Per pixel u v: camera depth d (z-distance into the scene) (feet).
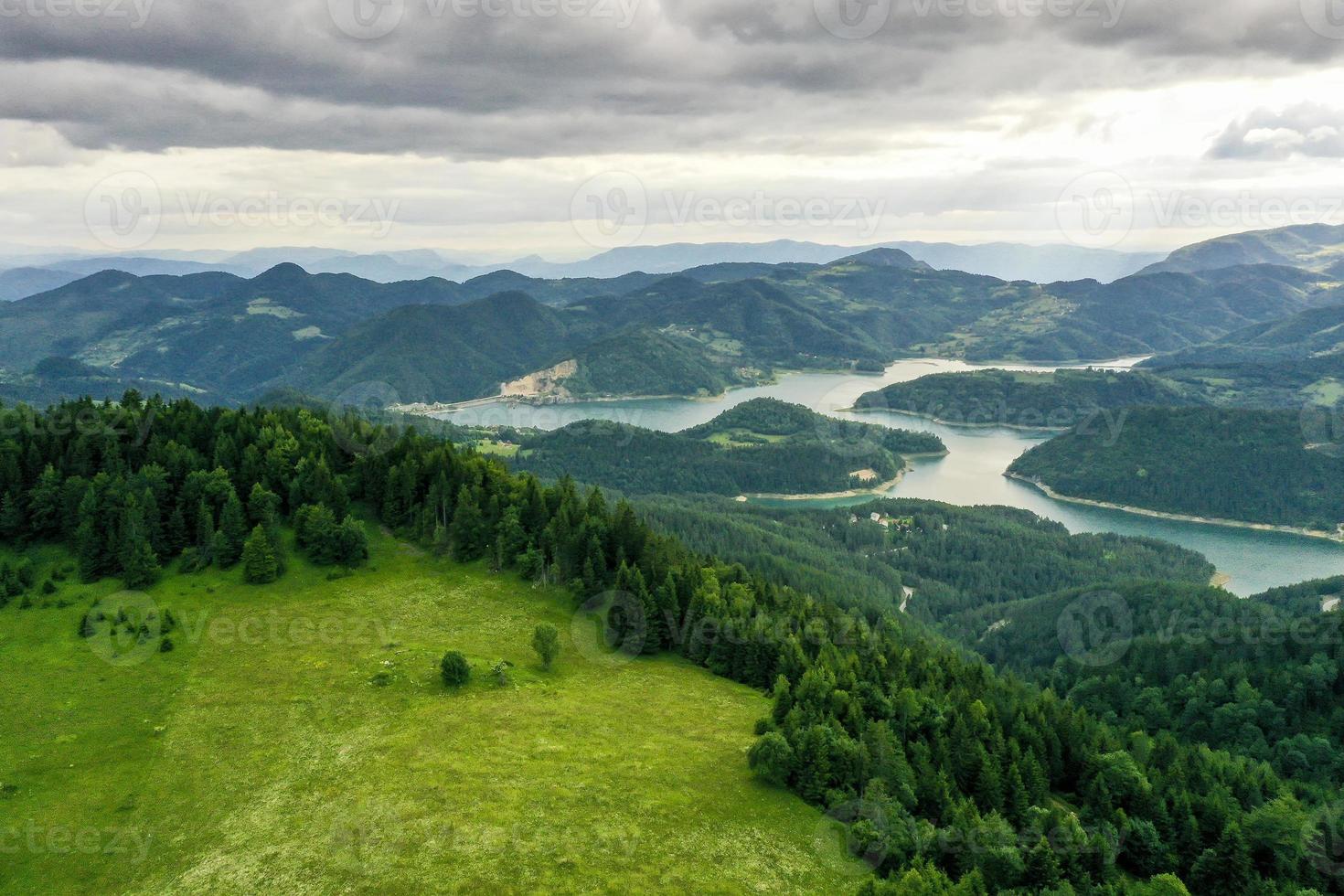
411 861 259.19
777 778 323.57
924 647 521.24
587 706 388.57
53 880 252.01
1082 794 367.66
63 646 411.54
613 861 266.77
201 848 267.39
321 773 310.86
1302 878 317.42
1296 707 510.58
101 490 502.38
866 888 261.65
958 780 342.44
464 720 357.82
